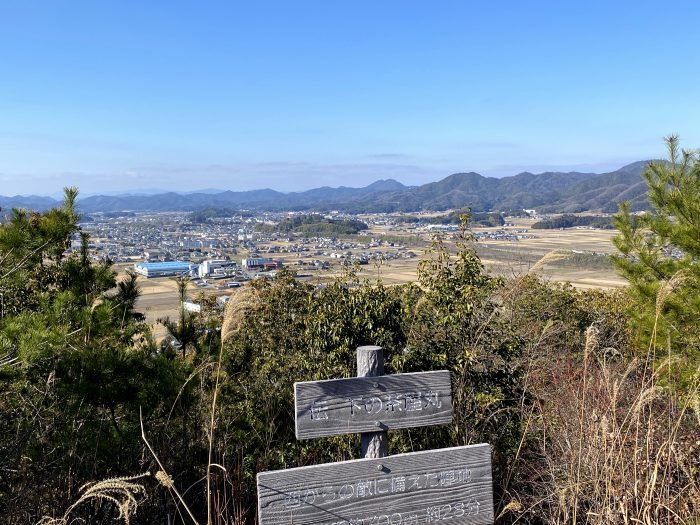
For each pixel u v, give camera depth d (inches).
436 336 242.5
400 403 115.3
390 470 111.8
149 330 239.5
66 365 171.6
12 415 169.0
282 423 246.5
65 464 159.5
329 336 242.1
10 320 168.7
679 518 120.0
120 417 184.1
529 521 162.2
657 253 292.0
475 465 116.3
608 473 124.8
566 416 172.9
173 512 160.9
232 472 183.6
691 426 149.5
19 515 145.0
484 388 229.9
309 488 107.4
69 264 239.8
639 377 160.6
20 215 205.5
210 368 222.2
